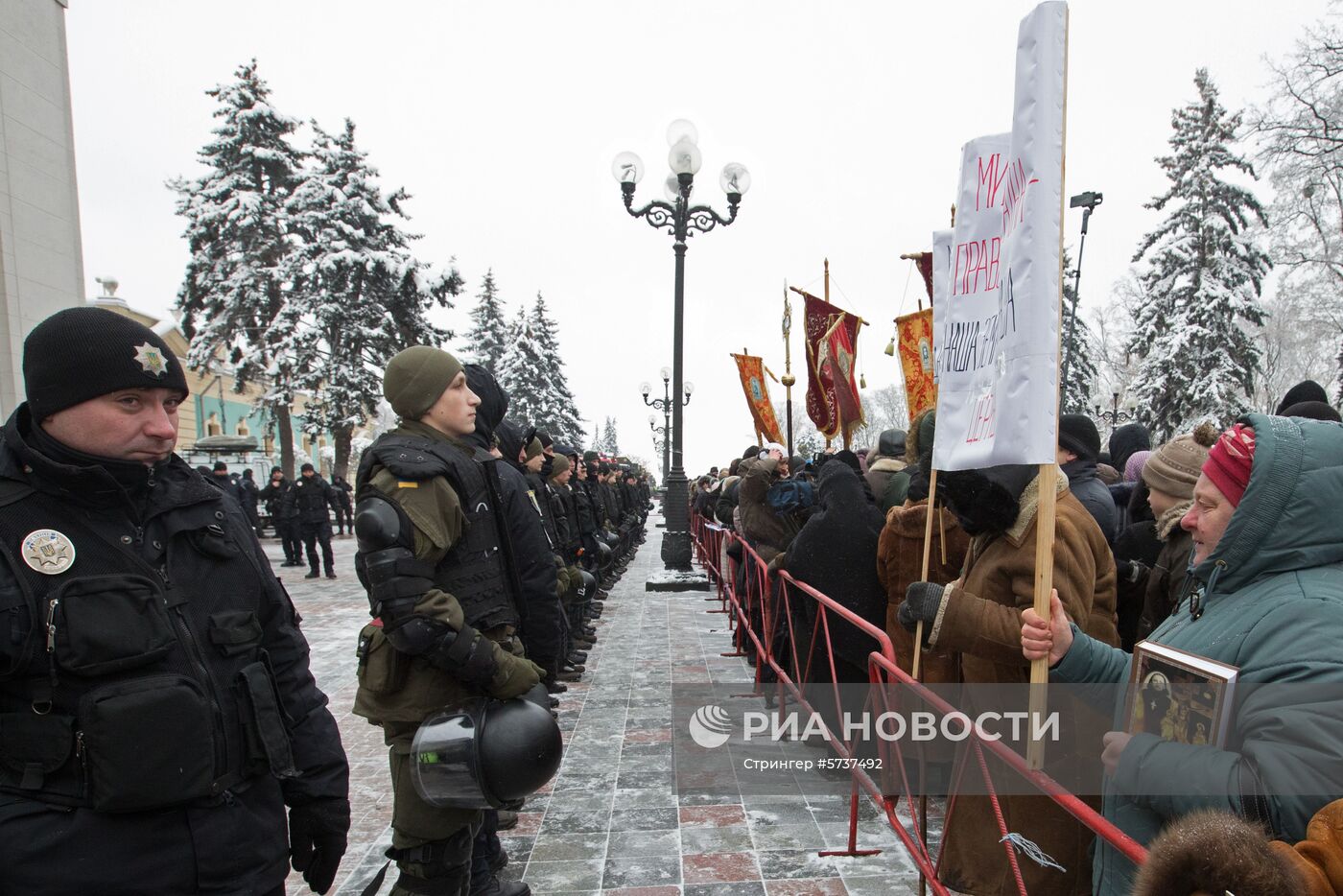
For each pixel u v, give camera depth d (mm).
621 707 5484
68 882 1396
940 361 2598
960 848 2525
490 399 3119
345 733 5215
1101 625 2453
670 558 11711
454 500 2307
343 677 6594
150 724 1444
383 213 23859
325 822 1839
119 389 1510
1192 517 1590
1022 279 1901
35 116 10391
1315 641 1234
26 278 10219
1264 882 994
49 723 1414
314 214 22188
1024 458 1880
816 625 4137
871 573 4062
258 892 1612
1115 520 3193
